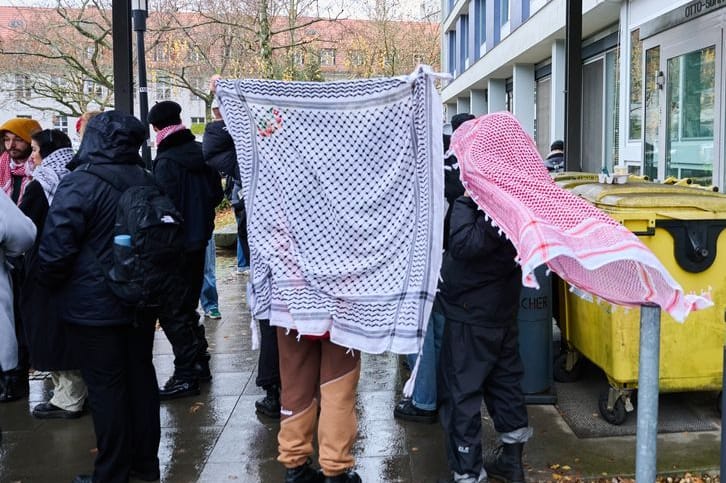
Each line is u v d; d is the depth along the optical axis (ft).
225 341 21.83
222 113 11.03
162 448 13.89
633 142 36.32
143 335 12.24
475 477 11.54
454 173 12.68
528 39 55.98
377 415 15.30
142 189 11.72
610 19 42.63
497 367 11.88
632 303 9.45
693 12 27.55
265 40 58.44
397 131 10.03
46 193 14.76
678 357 13.79
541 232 9.03
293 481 11.75
